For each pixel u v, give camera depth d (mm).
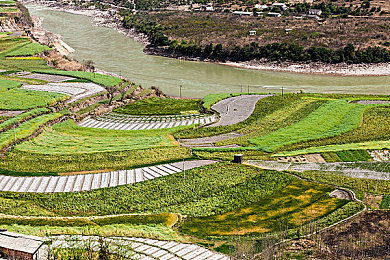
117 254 64500
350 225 74625
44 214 82625
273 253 65062
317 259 62656
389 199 86812
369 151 113000
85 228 74688
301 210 83375
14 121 134875
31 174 99875
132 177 99750
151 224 77438
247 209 84500
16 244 63625
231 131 135750
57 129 136625
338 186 93688
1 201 87375
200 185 94812
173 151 116688
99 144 123188
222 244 70750
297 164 106750
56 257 62562
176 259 65812
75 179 98375
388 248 65062
